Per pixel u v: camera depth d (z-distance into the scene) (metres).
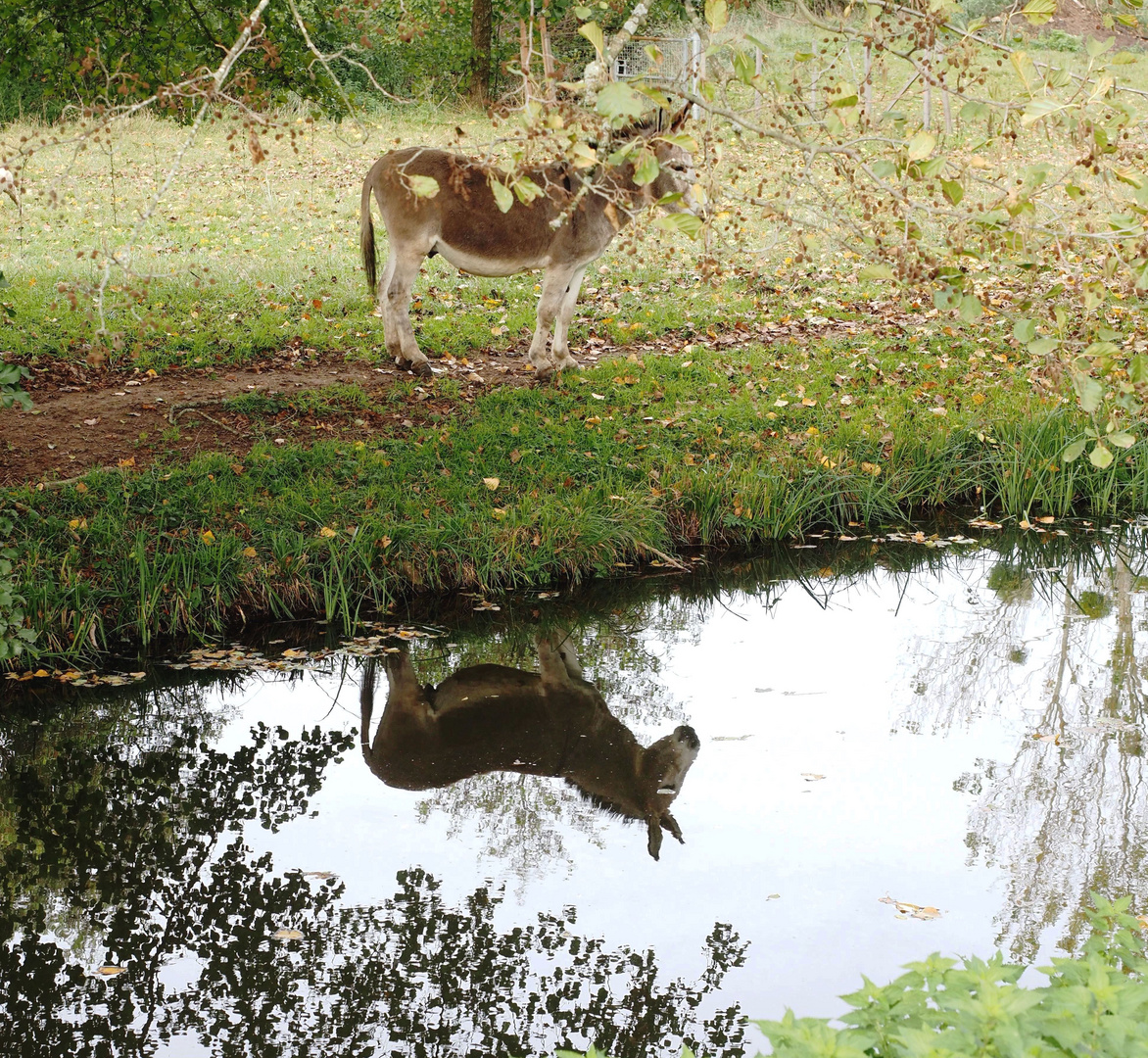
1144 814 4.91
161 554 6.90
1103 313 7.52
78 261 12.16
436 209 8.85
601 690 6.45
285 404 8.88
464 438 8.55
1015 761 5.43
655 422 8.98
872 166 3.44
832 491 8.49
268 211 14.93
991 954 3.92
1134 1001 1.99
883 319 11.45
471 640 7.00
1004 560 8.16
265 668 6.52
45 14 8.37
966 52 3.54
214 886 4.60
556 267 9.18
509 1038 3.71
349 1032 3.75
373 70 21.56
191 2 8.50
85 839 4.99
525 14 16.28
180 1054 3.63
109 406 8.78
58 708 6.10
